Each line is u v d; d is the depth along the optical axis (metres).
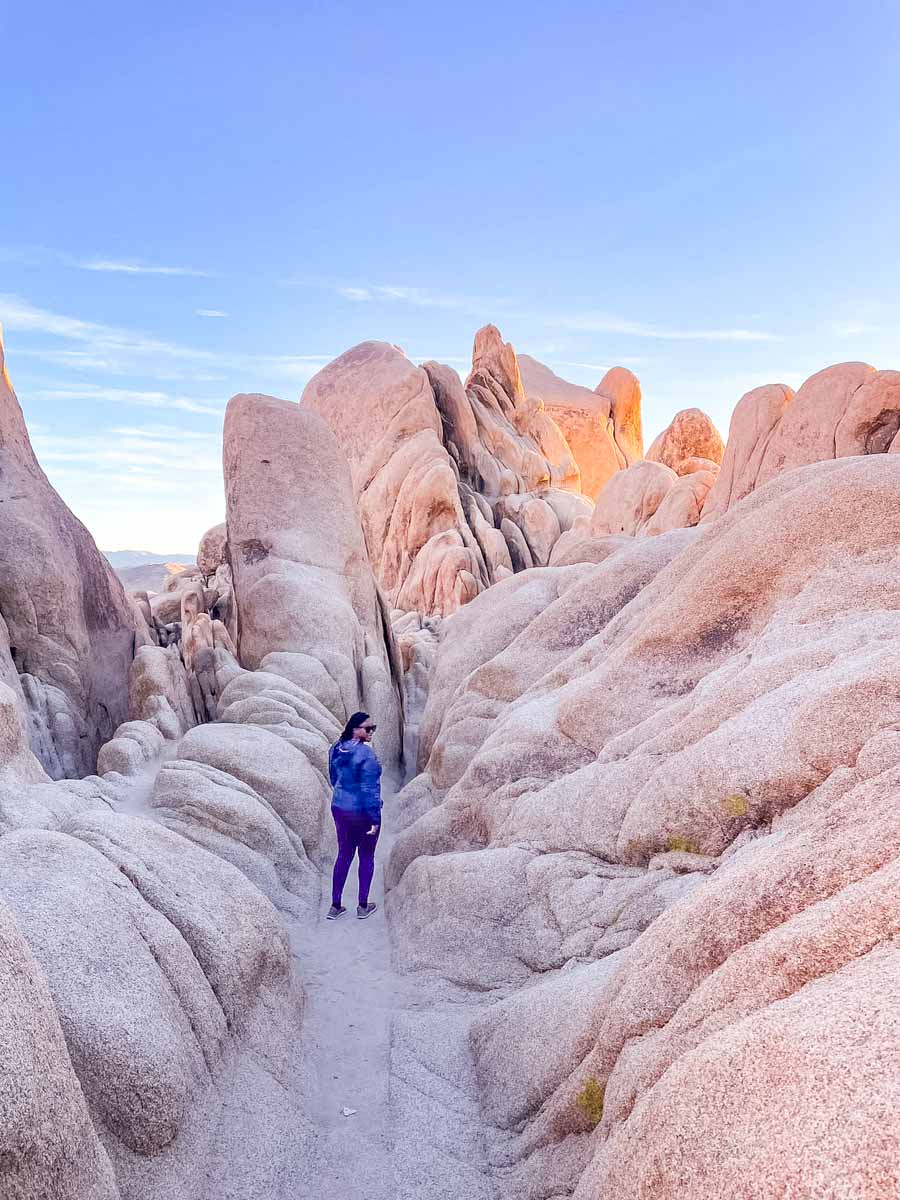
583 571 12.64
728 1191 2.23
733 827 5.07
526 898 6.31
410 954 6.77
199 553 22.16
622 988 3.98
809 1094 2.22
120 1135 3.72
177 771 8.61
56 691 11.13
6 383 12.62
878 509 6.73
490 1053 5.12
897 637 5.37
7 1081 2.80
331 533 14.99
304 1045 5.54
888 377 19.44
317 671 12.86
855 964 2.75
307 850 8.99
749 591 7.21
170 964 4.56
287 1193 4.18
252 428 14.80
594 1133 3.78
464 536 31.42
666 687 7.34
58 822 6.55
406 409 34.06
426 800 10.30
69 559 12.25
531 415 40.94
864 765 4.31
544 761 7.76
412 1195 4.24
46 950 4.02
